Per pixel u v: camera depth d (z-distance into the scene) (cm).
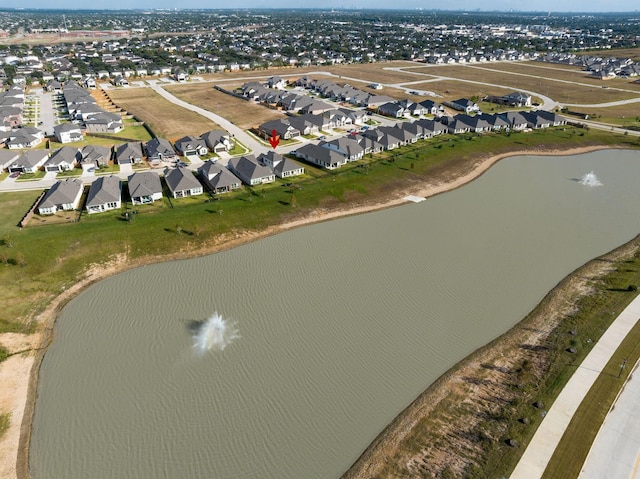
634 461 3978
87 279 6556
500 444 4147
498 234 8138
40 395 4722
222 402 4681
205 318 5841
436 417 4506
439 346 5478
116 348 5334
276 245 7619
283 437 4331
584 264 7219
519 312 6100
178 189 8756
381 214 8819
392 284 6631
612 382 4797
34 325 5653
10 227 7462
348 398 4753
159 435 4338
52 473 3981
